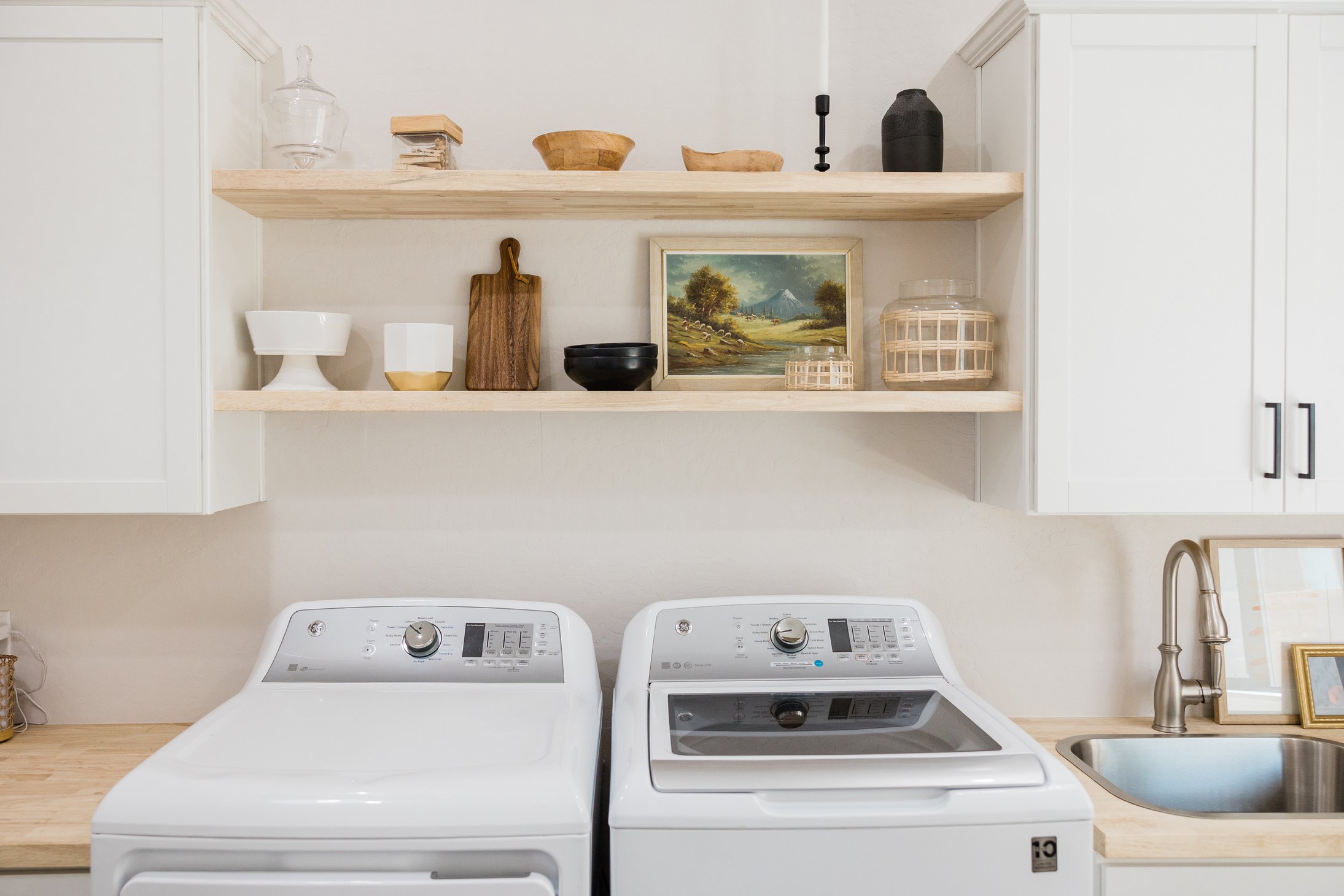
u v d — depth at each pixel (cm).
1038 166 151
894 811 113
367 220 178
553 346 180
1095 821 131
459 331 179
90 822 126
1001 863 114
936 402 154
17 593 177
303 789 110
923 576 183
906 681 151
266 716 135
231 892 107
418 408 151
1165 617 174
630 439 181
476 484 180
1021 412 156
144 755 159
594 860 139
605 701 180
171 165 147
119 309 147
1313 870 128
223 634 178
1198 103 150
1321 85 151
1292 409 151
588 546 181
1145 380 151
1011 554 184
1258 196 150
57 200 147
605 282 180
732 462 182
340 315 163
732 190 152
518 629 156
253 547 179
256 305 172
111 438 148
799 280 181
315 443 179
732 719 133
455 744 125
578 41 181
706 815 112
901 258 182
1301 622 181
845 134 182
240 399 150
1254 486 151
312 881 107
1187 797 170
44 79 146
